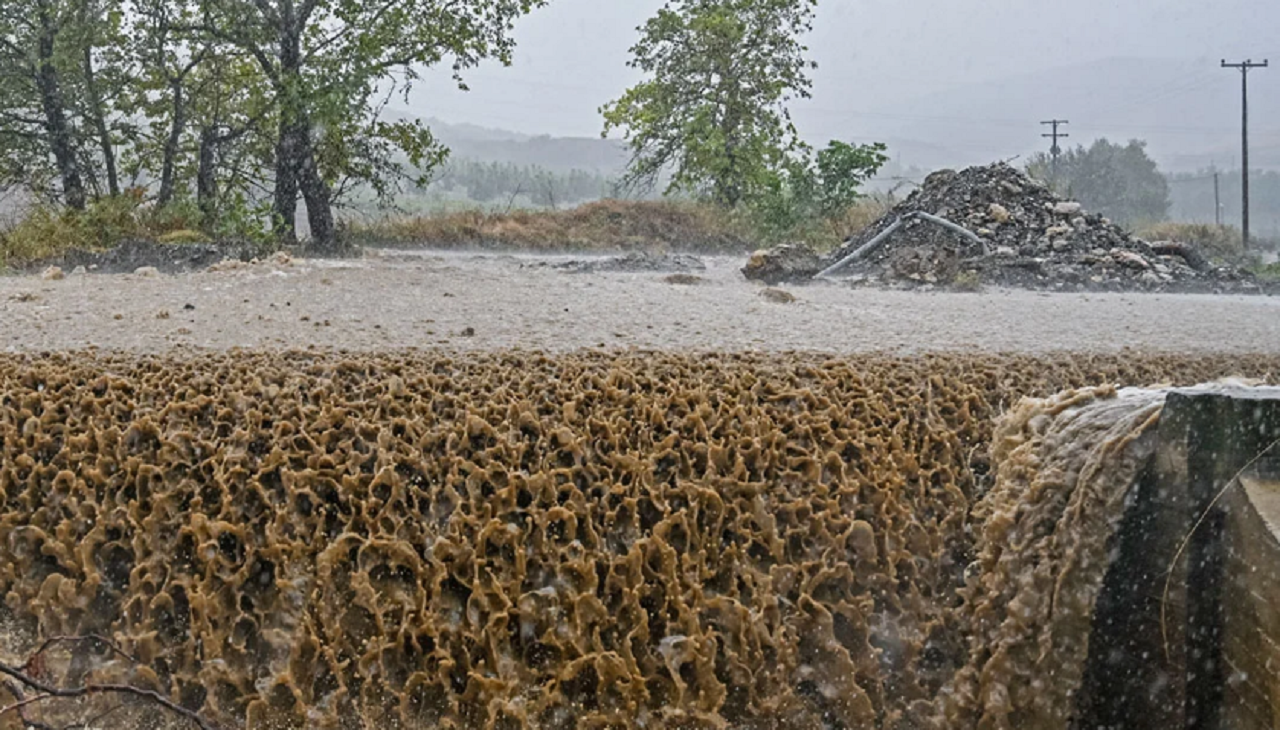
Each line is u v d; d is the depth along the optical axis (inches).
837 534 181.3
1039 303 414.0
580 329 306.0
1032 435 175.0
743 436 193.6
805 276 503.8
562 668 163.9
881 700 171.3
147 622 169.3
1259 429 140.6
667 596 168.9
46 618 172.2
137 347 261.9
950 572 185.8
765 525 179.3
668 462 188.9
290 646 165.2
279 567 171.3
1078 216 618.5
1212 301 444.1
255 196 732.7
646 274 520.4
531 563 172.6
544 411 202.4
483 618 166.7
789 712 167.5
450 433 187.5
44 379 215.5
